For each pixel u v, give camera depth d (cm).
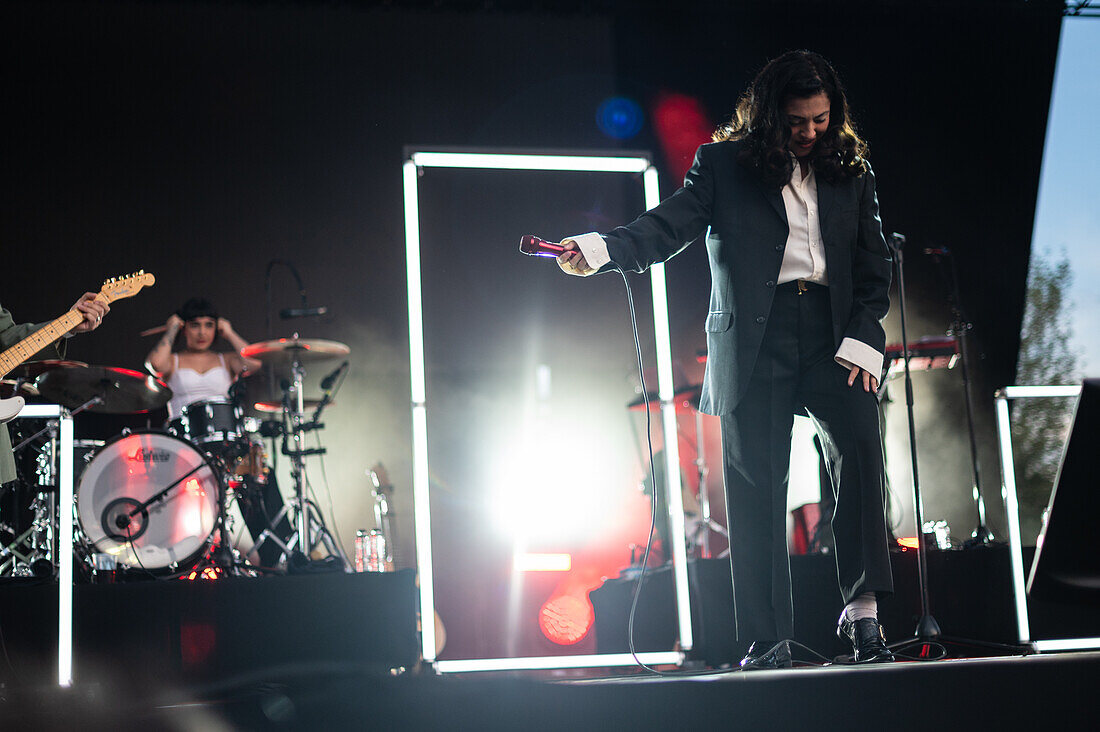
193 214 682
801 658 367
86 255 666
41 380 477
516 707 172
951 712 168
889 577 236
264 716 201
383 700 176
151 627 341
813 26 657
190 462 464
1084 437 146
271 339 681
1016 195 646
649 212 248
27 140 670
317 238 694
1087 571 156
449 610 648
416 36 714
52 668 340
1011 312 634
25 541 488
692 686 170
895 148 641
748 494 246
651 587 391
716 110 671
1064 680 169
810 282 247
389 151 705
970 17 655
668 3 671
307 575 350
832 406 245
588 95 710
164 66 693
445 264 705
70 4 687
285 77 704
